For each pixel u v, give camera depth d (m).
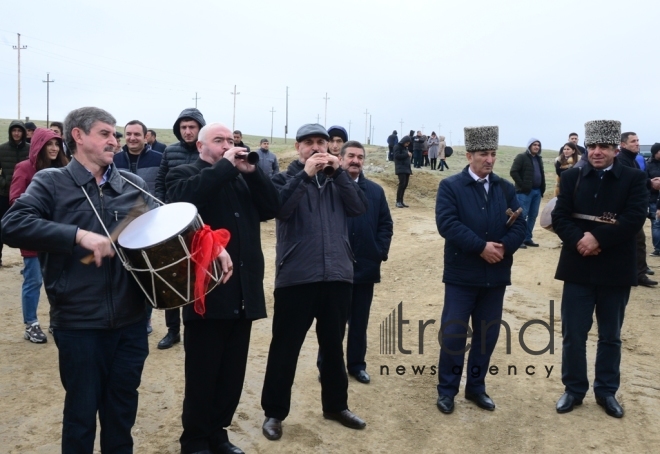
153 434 4.68
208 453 4.16
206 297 4.00
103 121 3.57
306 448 4.53
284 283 4.60
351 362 5.92
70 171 3.58
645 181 5.07
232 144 4.38
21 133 8.77
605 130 5.03
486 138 5.12
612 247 5.08
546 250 11.95
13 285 8.97
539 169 12.20
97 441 4.56
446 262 5.25
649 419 5.12
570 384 5.30
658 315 7.97
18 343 6.54
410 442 4.72
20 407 5.04
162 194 6.28
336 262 4.63
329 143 6.20
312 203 4.69
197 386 4.09
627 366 6.30
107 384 3.67
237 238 4.13
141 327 3.74
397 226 15.75
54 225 3.28
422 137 27.42
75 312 3.45
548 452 4.62
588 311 5.22
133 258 3.39
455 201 5.20
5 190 8.77
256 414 5.06
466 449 4.64
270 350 4.71
